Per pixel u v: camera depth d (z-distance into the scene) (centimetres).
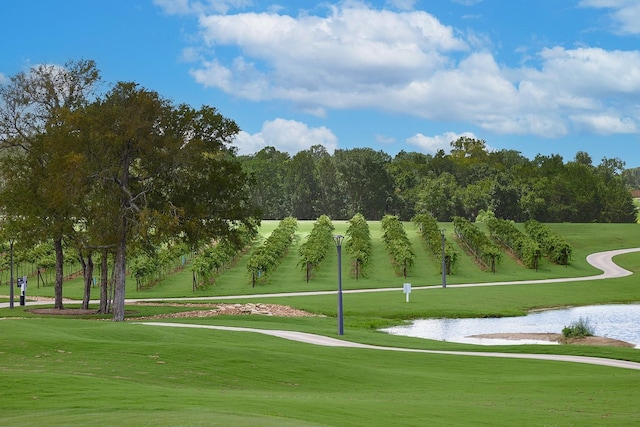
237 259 10538
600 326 5434
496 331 5238
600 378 2708
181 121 5234
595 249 12512
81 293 8138
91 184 5028
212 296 7725
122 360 2577
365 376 2656
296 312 6131
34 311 5781
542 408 2005
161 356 2667
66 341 2878
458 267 10212
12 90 5672
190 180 5225
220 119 5359
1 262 9594
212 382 2347
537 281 8825
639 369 3056
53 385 1964
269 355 2834
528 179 19800
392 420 1653
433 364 3128
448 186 18275
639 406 2056
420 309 6288
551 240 10919
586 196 18888
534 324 5603
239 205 5622
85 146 4941
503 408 1975
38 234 5594
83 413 1520
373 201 18700
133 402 1712
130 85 5219
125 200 5188
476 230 11106
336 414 1684
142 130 4969
